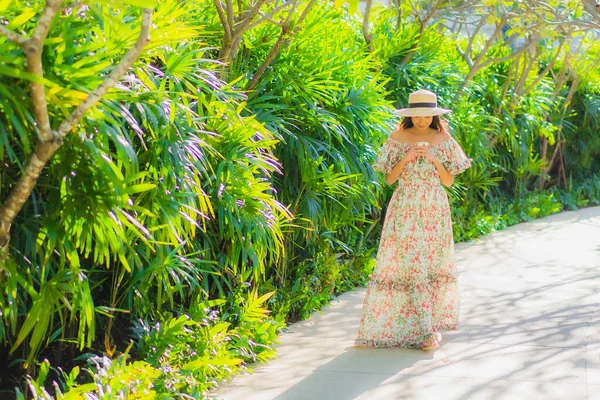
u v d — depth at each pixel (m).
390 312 4.85
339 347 4.89
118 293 4.25
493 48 9.92
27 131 2.88
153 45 3.30
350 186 5.94
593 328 5.14
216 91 4.25
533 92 10.10
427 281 4.84
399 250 4.82
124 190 2.88
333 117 5.63
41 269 3.41
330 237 6.00
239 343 4.48
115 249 3.10
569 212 10.53
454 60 8.86
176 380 3.71
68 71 2.77
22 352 3.84
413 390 4.11
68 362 4.14
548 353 4.66
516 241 8.37
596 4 6.45
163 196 3.62
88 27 2.91
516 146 9.55
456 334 5.10
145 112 3.58
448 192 8.21
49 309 3.13
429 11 7.73
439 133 4.89
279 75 5.39
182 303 4.55
